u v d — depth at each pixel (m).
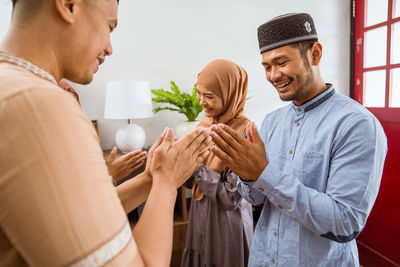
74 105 0.33
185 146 0.56
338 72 2.99
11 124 0.27
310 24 0.86
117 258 0.32
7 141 0.27
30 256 0.28
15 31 0.37
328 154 0.83
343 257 0.85
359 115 0.79
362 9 2.64
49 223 0.28
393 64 2.30
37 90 0.30
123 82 2.14
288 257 0.89
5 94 0.28
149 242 0.43
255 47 2.80
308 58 0.87
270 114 1.12
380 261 2.27
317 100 0.90
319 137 0.86
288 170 0.94
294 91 0.89
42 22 0.38
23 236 0.28
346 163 0.77
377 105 2.50
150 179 0.68
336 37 2.95
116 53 2.51
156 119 2.66
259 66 2.83
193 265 1.57
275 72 0.89
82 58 0.41
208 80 1.53
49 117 0.29
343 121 0.82
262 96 2.87
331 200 0.76
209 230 1.45
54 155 0.28
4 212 0.28
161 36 2.59
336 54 2.96
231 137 0.73
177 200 2.35
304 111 0.94
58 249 0.28
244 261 1.45
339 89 3.01
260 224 1.01
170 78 2.65
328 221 0.73
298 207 0.76
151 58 2.59
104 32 0.43
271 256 0.94
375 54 2.52
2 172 0.27
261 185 0.77
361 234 2.46
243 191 1.03
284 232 0.91
